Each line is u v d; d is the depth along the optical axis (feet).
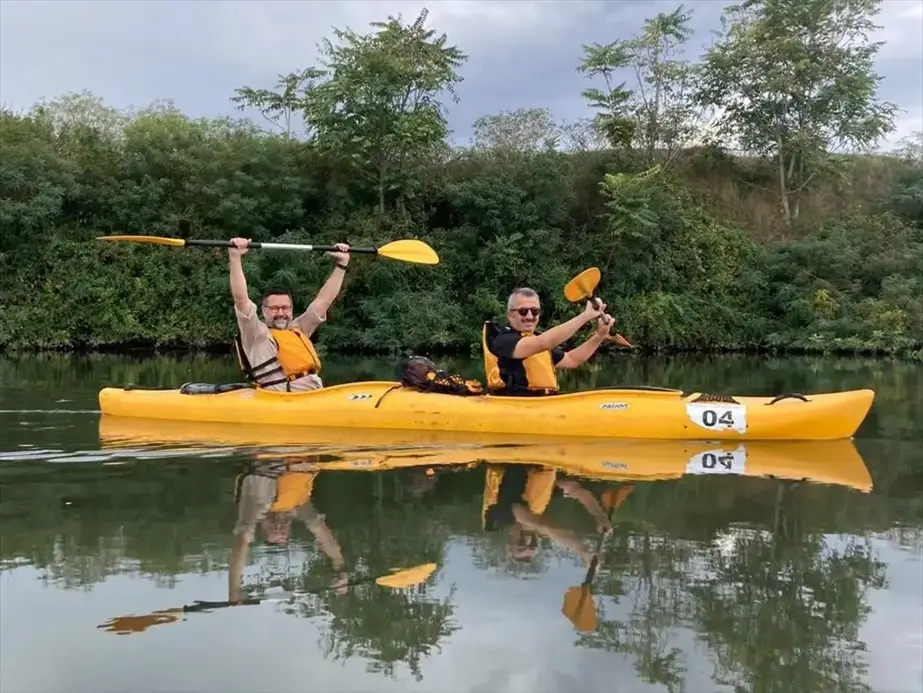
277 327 16.99
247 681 5.42
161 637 6.05
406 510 9.30
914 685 5.42
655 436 14.01
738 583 7.12
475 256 49.44
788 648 5.95
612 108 53.42
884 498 9.95
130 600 6.70
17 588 6.93
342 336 45.75
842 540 8.30
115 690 5.29
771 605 6.68
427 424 14.76
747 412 14.01
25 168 47.01
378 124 48.32
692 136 56.24
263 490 10.19
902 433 14.88
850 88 52.80
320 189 51.19
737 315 48.83
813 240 49.67
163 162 49.26
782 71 52.65
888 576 7.30
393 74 47.47
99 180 49.80
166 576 7.21
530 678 5.49
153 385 23.20
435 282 48.26
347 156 48.11
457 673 5.54
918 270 48.11
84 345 47.32
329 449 13.01
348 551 7.88
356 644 5.97
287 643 5.98
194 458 12.23
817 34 53.21
